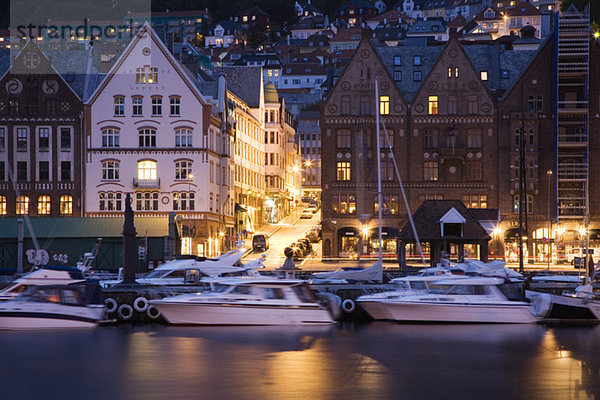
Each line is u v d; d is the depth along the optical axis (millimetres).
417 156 135000
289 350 53312
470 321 63625
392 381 44812
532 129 134250
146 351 52688
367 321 65688
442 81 135750
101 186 130000
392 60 139875
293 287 62656
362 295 66062
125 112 130500
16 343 55312
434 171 135125
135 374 46125
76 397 41188
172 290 65500
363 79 135750
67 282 61406
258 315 62000
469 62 135625
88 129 130000
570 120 133625
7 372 46625
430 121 135125
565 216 131875
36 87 130000
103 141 130375
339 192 134375
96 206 129875
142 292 64375
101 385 43531
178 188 130500
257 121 172625
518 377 46062
